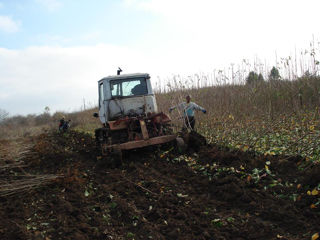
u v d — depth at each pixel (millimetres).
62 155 9328
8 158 9539
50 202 5473
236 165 6348
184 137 8328
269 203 4633
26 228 4461
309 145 6750
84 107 25078
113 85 8250
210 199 5102
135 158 8156
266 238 3762
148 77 8461
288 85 11812
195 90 11820
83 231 4328
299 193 4824
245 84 12133
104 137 9250
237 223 4195
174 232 4070
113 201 5277
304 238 3654
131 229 4344
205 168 6594
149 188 5797
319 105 10234
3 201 5758
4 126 25797
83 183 6375
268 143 7816
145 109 8211
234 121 9453
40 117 31359
